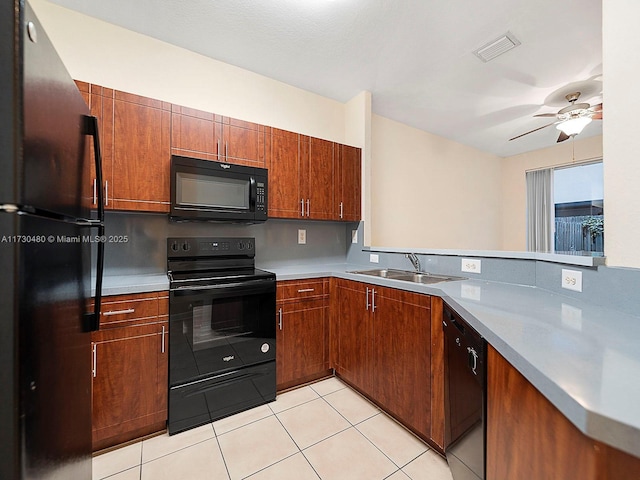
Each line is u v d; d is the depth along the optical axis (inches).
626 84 42.4
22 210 22.7
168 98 84.6
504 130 159.2
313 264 113.7
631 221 41.7
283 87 106.2
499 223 209.5
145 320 63.2
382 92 114.9
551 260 56.4
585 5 72.4
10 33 21.7
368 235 113.2
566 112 111.5
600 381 21.8
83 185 38.6
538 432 25.9
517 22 78.0
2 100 21.6
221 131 82.5
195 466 56.4
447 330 54.2
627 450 17.0
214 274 80.7
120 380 60.5
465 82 108.1
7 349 22.1
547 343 30.0
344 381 90.6
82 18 73.9
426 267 86.4
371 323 77.1
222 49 87.5
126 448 61.2
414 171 154.3
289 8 71.8
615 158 43.6
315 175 100.5
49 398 27.7
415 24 77.9
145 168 71.6
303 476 54.1
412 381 64.6
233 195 82.4
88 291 42.4
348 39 83.6
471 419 41.6
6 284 22.0
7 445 22.0
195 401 68.3
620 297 41.5
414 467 56.4
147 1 69.5
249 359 76.2
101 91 66.6
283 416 72.7
